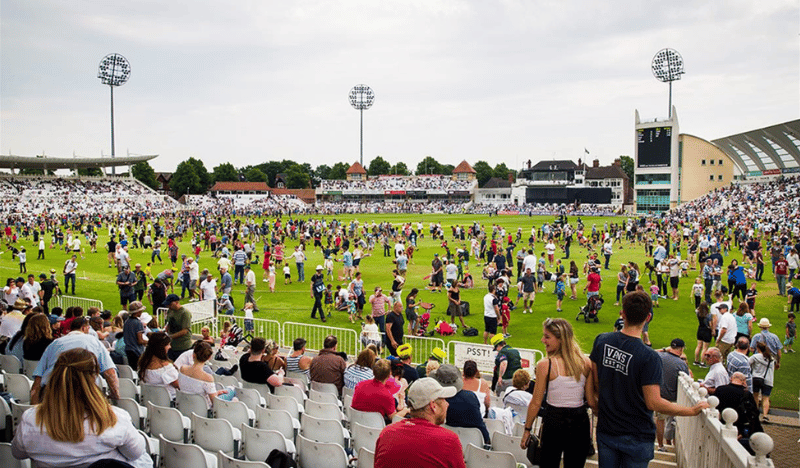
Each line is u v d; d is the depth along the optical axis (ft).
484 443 24.73
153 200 395.14
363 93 488.44
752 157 314.14
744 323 52.65
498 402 35.96
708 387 33.27
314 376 35.35
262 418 27.09
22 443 13.25
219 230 195.72
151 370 28.89
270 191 493.36
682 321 72.59
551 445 17.08
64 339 22.35
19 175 354.13
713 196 304.50
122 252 105.29
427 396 13.92
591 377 17.06
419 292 95.45
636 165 345.31
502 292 66.74
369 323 55.36
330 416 28.43
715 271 83.46
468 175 493.77
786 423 39.73
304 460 22.77
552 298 89.61
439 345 64.23
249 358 33.73
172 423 25.17
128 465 13.32
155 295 72.28
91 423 13.23
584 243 160.15
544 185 431.84
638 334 16.34
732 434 16.53
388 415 26.99
